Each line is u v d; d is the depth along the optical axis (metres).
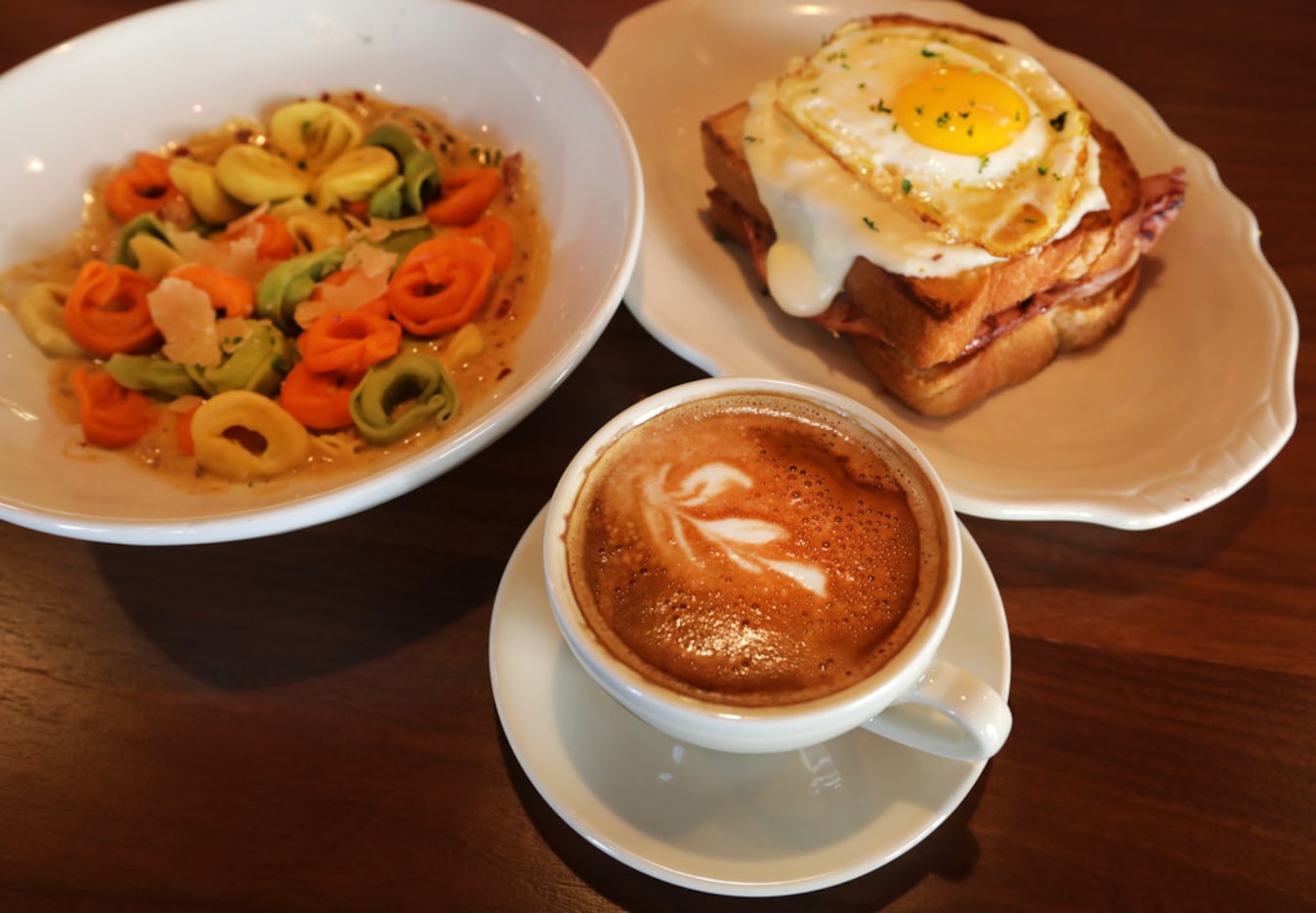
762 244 0.33
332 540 0.27
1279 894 0.22
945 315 0.28
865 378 0.32
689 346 0.29
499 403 0.25
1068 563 0.27
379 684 0.25
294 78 0.36
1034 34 0.41
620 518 0.22
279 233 0.32
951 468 0.27
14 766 0.24
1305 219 0.34
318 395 0.28
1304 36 0.41
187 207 0.34
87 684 0.25
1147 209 0.32
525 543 0.25
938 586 0.21
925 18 0.39
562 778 0.21
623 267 0.27
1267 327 0.29
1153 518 0.26
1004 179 0.31
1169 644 0.25
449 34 0.35
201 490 0.27
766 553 0.21
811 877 0.20
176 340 0.29
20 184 0.33
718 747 0.20
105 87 0.34
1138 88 0.39
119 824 0.23
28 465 0.27
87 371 0.30
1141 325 0.32
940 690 0.20
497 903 0.22
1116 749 0.24
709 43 0.39
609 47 0.39
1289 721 0.24
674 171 0.37
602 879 0.22
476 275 0.30
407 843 0.23
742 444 0.23
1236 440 0.27
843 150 0.31
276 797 0.23
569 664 0.23
